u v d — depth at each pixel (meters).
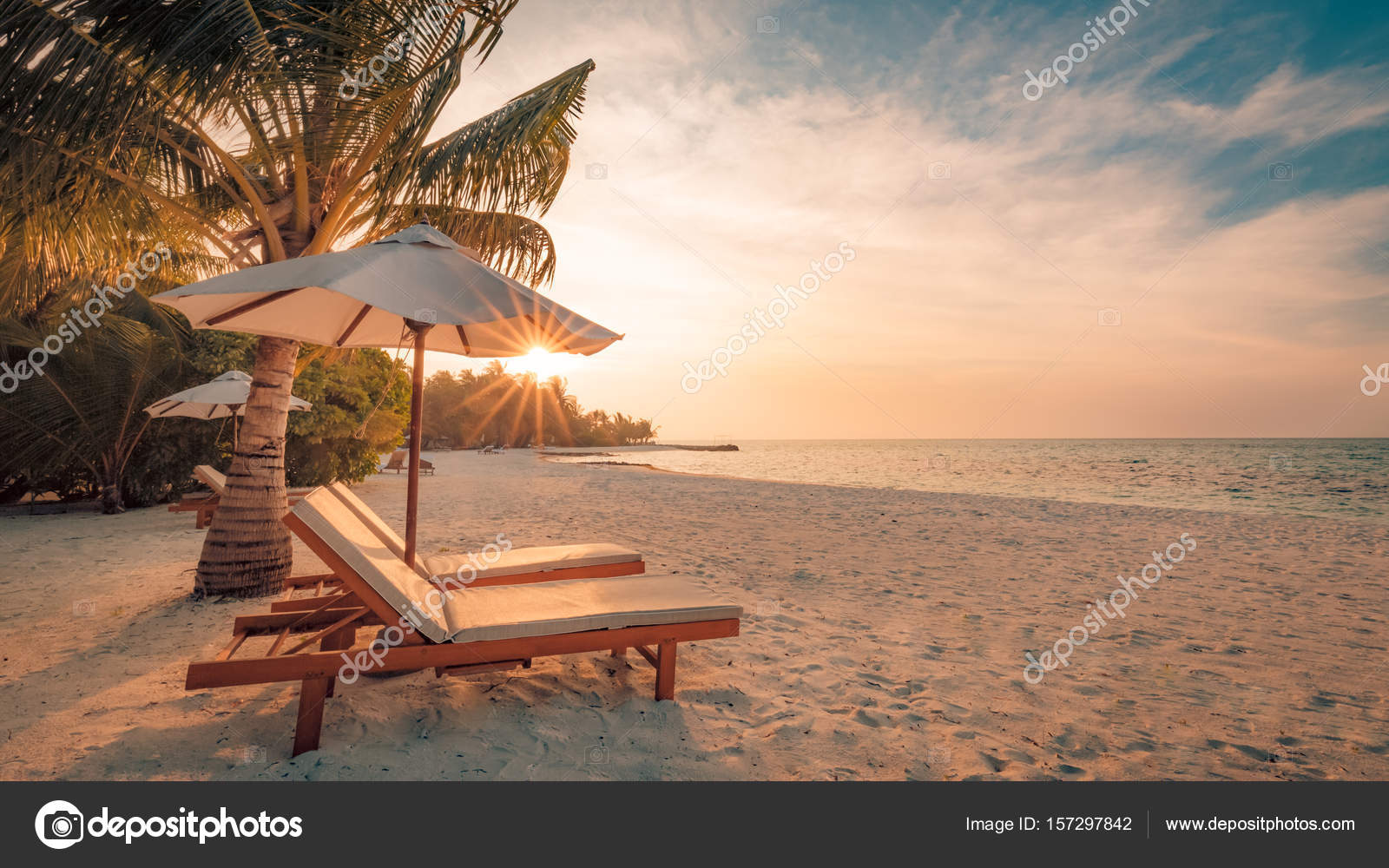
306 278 2.92
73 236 4.85
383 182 5.22
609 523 10.35
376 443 15.31
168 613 4.46
